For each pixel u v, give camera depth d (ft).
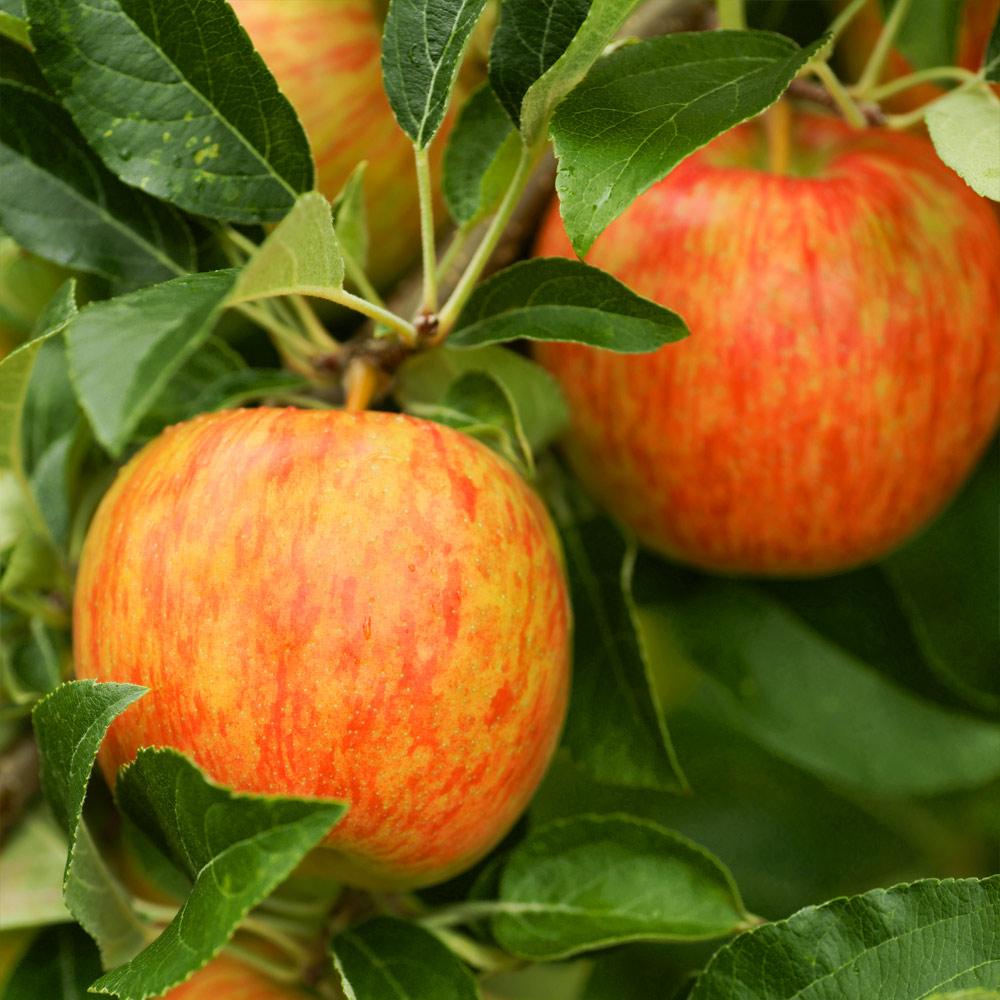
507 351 1.81
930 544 2.07
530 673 1.68
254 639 1.62
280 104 1.71
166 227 1.79
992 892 1.66
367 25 1.85
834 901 1.67
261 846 1.55
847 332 1.80
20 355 1.68
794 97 1.89
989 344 1.86
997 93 1.85
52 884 1.79
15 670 1.84
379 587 1.63
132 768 1.62
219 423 1.69
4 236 1.80
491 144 1.80
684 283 1.81
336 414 1.69
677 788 1.87
